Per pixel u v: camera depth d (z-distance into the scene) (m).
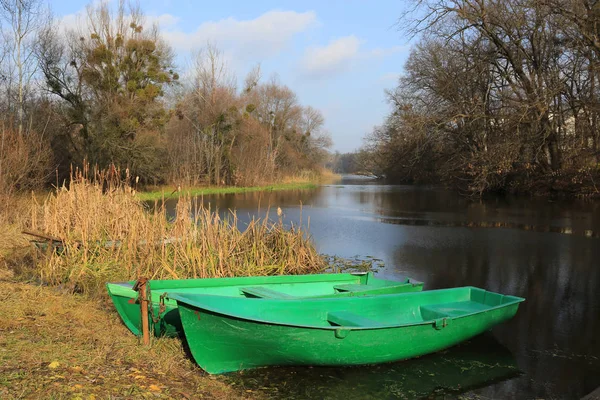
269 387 5.10
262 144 45.16
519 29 23.22
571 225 17.97
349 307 6.20
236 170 42.03
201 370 5.25
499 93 25.11
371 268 11.38
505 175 26.95
